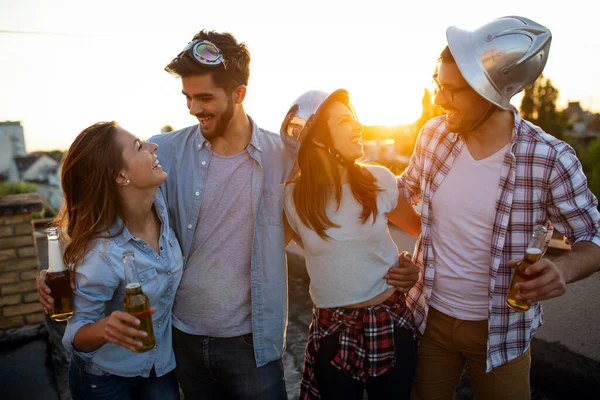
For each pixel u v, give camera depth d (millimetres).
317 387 1812
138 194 1615
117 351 1644
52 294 1557
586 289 2738
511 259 1636
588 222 1532
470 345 1766
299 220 1773
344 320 1722
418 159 1888
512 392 1733
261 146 1872
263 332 1873
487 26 1524
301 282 4613
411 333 1776
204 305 1854
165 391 1831
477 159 1671
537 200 1586
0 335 3492
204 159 1851
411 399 1969
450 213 1732
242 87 1781
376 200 1744
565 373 2461
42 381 3016
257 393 1884
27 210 3490
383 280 1755
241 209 1845
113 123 1634
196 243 1852
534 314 1718
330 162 1719
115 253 1586
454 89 1543
